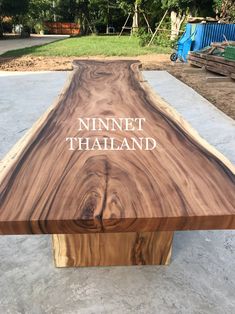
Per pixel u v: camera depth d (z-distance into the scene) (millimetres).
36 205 817
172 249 1434
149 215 782
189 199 847
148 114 1600
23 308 1148
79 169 992
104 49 9156
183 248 1443
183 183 921
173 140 1249
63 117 1533
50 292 1212
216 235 1537
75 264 1320
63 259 1297
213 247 1454
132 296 1201
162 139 1257
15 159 1067
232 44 5633
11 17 18344
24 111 3385
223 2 8367
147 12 11633
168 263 1341
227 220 796
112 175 957
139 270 1319
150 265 1343
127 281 1266
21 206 812
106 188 888
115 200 836
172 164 1035
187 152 1133
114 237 1253
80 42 11930
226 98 4082
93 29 19531
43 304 1165
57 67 6281
